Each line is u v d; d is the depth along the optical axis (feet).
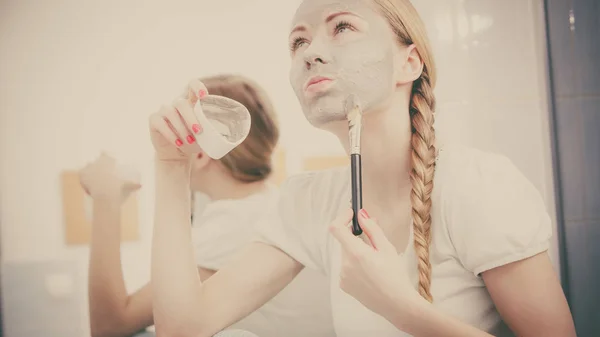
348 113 2.92
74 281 3.12
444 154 3.04
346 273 2.69
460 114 3.12
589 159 3.18
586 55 3.22
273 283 3.10
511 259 2.73
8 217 3.12
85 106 3.15
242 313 3.05
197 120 2.54
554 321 2.69
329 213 3.09
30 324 3.11
